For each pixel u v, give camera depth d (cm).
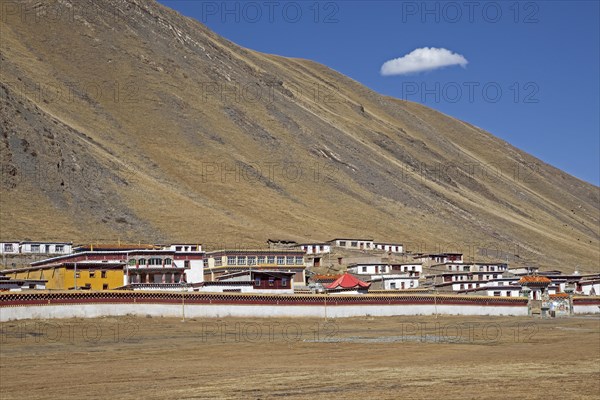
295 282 14700
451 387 4225
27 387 4381
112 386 4366
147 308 8188
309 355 5878
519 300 11031
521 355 5841
